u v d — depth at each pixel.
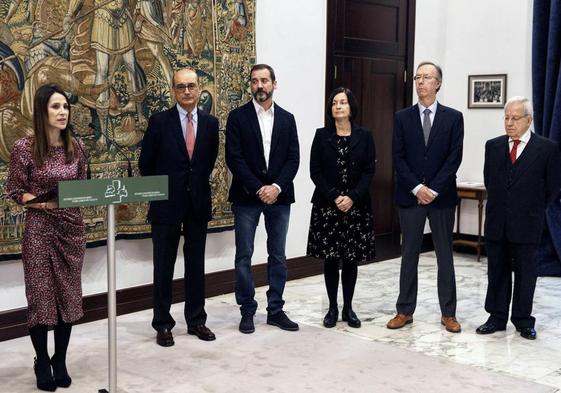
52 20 4.76
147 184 3.39
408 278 5.03
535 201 4.72
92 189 3.21
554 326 5.12
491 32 7.79
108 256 3.33
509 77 7.68
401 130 4.93
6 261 4.69
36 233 3.75
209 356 4.39
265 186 4.75
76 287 3.85
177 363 4.25
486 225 4.89
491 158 4.87
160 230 4.59
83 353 4.42
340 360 4.32
